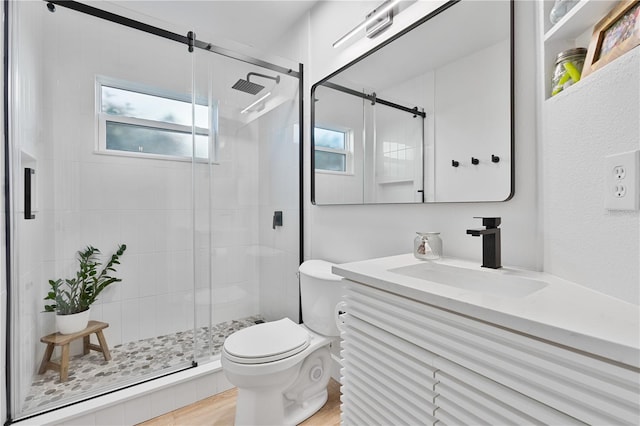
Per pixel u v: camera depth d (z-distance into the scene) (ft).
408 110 4.68
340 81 6.04
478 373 2.05
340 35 6.12
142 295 6.94
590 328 1.55
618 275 2.01
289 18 7.38
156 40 6.48
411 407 2.52
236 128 7.48
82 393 4.87
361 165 5.55
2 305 4.25
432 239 3.86
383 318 2.74
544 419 1.67
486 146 3.72
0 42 4.32
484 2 3.78
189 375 5.43
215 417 5.04
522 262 3.41
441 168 4.23
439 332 2.27
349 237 5.94
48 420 4.28
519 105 3.45
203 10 7.04
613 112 2.03
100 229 6.38
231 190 7.55
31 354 4.90
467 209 3.97
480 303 1.98
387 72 5.04
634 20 1.98
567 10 2.81
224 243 7.48
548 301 2.02
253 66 7.25
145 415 4.96
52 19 5.50
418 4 4.59
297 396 5.12
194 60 6.73
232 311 7.63
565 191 2.69
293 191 7.36
